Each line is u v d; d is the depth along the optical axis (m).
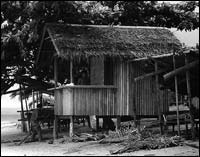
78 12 21.64
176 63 14.26
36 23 20.67
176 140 13.55
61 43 17.19
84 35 18.27
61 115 18.64
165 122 15.96
